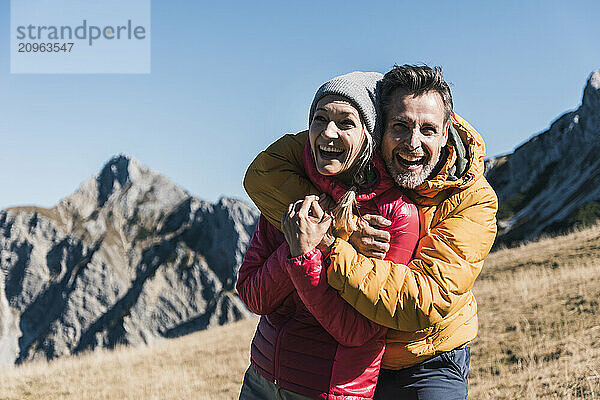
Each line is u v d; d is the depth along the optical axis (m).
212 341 17.95
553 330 10.86
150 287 148.25
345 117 3.11
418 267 3.21
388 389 3.57
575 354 9.38
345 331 3.20
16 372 14.66
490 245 3.33
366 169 3.28
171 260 155.50
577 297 12.33
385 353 3.46
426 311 3.11
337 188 3.30
